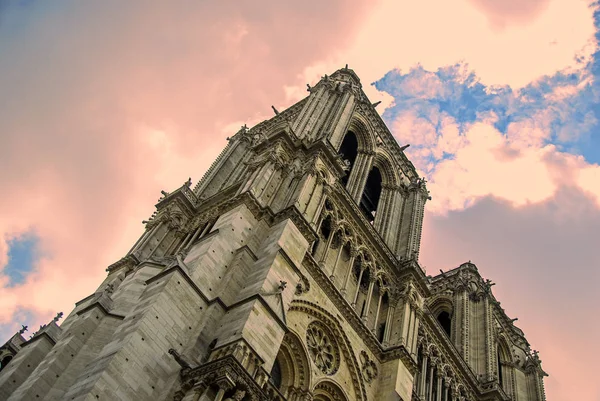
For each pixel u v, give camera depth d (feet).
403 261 182.60
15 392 110.63
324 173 162.81
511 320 269.44
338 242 161.89
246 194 139.03
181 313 107.55
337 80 218.79
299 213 138.62
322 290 141.79
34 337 132.36
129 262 156.66
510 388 239.09
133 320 102.83
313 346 132.98
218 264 121.19
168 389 96.37
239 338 102.22
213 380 94.99
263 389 102.37
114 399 89.81
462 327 233.55
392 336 160.66
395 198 213.87
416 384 168.66
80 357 118.32
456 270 265.95
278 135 163.43
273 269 121.90
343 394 134.62
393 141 232.32
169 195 181.27
